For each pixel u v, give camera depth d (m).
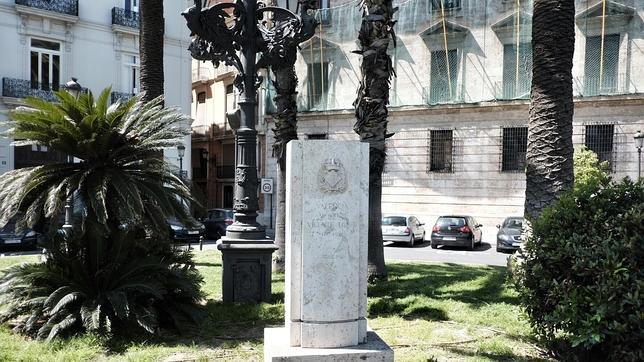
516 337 5.85
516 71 24.75
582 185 5.36
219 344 5.75
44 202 6.06
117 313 5.73
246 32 7.82
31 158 23.59
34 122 6.21
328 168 4.39
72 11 25.83
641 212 4.64
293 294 4.40
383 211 27.55
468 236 21.14
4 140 23.00
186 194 6.87
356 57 28.44
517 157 24.67
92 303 5.95
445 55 26.28
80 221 6.18
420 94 26.88
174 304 6.51
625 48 22.78
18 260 12.59
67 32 25.81
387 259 15.20
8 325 6.21
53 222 6.03
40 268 6.21
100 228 6.02
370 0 8.95
